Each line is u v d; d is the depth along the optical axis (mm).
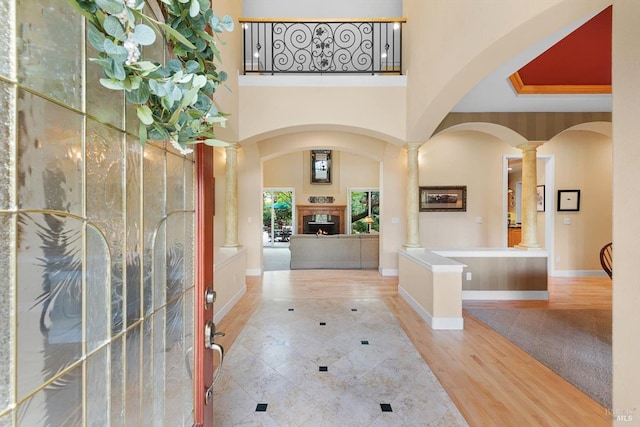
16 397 431
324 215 10516
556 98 3596
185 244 942
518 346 2775
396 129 3842
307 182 10414
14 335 428
